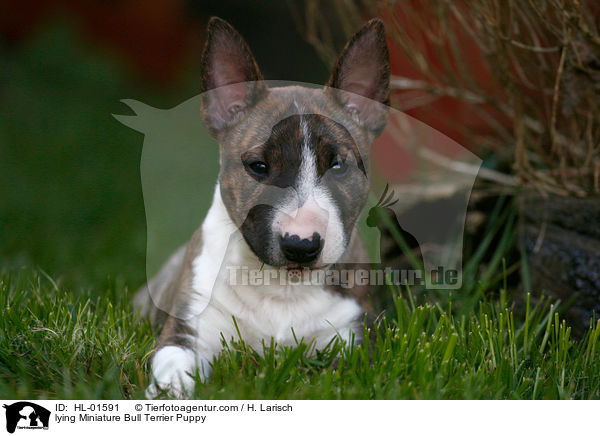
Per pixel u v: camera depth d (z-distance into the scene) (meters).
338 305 3.36
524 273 3.97
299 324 3.31
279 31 8.95
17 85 8.16
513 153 4.57
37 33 8.89
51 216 6.03
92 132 7.52
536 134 4.64
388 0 4.27
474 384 2.80
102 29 9.21
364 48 3.27
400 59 5.18
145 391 2.86
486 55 4.14
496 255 4.13
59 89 8.20
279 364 2.91
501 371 2.94
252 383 2.83
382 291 3.99
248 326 3.32
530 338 3.27
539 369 2.90
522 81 4.19
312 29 4.94
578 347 3.30
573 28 3.44
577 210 3.83
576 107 3.77
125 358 3.09
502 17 3.87
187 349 3.26
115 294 4.36
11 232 5.68
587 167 3.93
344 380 2.84
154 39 9.24
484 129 4.94
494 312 3.73
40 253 5.26
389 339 3.09
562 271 3.81
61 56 8.45
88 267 4.96
